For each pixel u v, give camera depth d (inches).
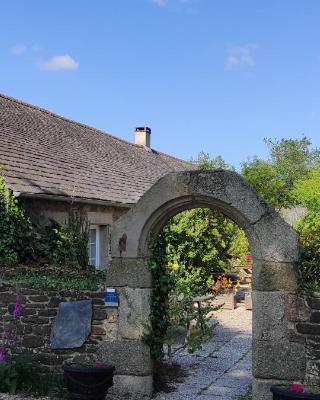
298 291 271.1
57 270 324.2
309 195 472.1
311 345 267.3
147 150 1005.8
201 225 565.6
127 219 303.6
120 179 641.6
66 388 293.7
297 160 1686.8
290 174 1445.6
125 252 303.0
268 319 273.7
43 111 743.7
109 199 524.1
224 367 357.7
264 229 277.0
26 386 305.3
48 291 319.6
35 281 321.7
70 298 315.3
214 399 291.7
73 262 370.3
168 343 310.8
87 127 837.2
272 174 682.8
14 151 494.3
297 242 273.3
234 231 625.0
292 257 273.0
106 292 304.7
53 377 307.6
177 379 330.0
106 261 530.6
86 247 407.2
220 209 288.5
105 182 585.3
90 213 506.3
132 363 298.4
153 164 901.2
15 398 293.1
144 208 299.3
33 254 409.1
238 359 378.0
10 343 321.7
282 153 1733.5
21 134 570.9
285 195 661.3
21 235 402.6
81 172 567.5
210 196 284.5
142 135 1029.2
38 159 516.7
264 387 272.2
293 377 268.2
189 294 376.8
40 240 420.5
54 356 314.0
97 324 308.0
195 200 290.7
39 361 316.5
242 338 446.3
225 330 481.1
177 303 365.7
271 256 275.1
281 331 271.7
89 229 508.7
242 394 299.9
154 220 301.6
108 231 535.2
